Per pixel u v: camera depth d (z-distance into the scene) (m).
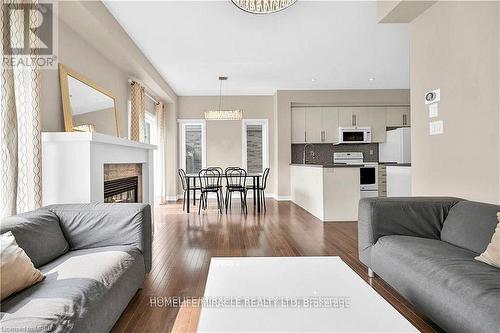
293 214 5.63
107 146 3.16
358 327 1.08
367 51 4.96
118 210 2.21
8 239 1.50
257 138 8.36
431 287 1.62
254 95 8.19
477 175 2.50
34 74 2.60
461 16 2.64
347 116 7.75
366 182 7.08
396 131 7.21
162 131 7.35
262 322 1.11
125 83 5.16
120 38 3.94
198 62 5.42
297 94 7.62
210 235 4.03
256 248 3.41
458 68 2.69
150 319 1.92
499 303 1.25
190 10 3.55
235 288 1.42
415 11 3.12
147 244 2.26
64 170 2.72
